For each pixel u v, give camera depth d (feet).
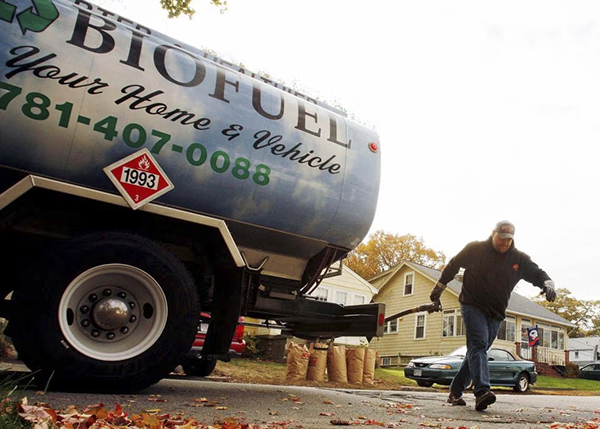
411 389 39.81
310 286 17.37
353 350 40.50
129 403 11.57
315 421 11.69
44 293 11.89
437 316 95.91
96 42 13.14
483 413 15.65
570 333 223.30
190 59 14.74
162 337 12.98
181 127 13.84
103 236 12.61
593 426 14.16
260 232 15.57
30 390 11.88
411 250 144.56
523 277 16.97
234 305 14.15
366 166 16.97
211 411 11.77
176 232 14.40
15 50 12.05
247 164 14.73
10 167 12.39
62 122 12.42
